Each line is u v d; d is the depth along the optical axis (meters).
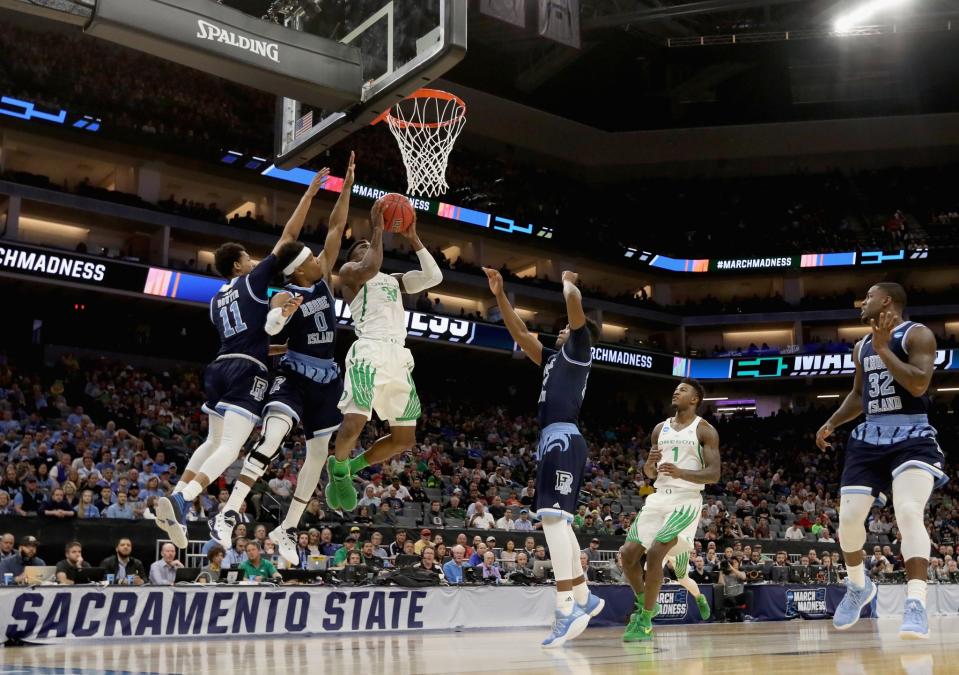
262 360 5.27
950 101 34.69
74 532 12.16
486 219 30.11
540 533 16.02
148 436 18.36
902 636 4.80
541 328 28.73
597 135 35.94
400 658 4.91
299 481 5.54
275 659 4.98
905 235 33.00
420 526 15.52
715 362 31.59
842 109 35.28
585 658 4.75
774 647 5.64
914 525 4.89
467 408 28.48
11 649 6.43
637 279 35.50
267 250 26.36
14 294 22.95
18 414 18.16
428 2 6.20
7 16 24.14
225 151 25.27
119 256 21.89
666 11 25.95
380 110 6.71
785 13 28.88
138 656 5.40
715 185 35.62
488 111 33.66
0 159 23.89
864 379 5.20
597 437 28.66
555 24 24.92
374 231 5.74
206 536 12.95
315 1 7.04
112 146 24.48
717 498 23.73
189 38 5.87
